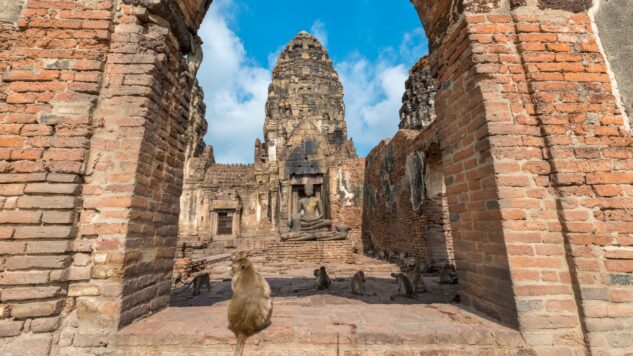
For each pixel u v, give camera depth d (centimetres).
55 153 275
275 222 2130
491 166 286
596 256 257
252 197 2238
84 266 265
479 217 307
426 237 945
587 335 244
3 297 242
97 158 286
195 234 2119
